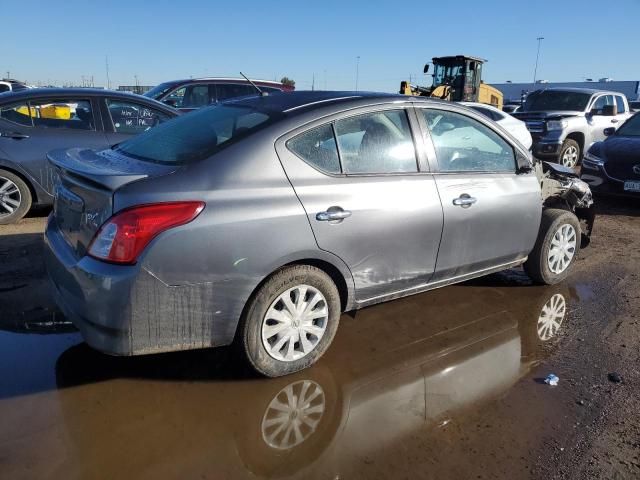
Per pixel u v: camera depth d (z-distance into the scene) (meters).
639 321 4.13
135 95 6.75
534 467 2.49
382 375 3.24
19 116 6.07
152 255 2.57
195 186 2.73
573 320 4.13
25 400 2.82
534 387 3.17
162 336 2.70
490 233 3.99
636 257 5.81
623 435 2.74
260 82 10.91
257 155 2.93
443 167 3.72
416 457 2.53
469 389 3.12
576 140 12.00
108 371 3.13
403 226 3.41
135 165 3.00
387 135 3.46
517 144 4.30
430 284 3.79
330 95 3.53
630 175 8.16
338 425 2.75
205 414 2.77
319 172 3.11
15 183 6.07
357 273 3.29
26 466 2.34
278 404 2.89
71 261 2.82
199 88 10.37
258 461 2.46
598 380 3.27
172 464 2.41
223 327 2.83
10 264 4.83
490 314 4.19
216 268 2.72
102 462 2.39
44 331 3.61
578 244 4.91
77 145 6.25
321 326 3.19
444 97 15.95
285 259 2.92
